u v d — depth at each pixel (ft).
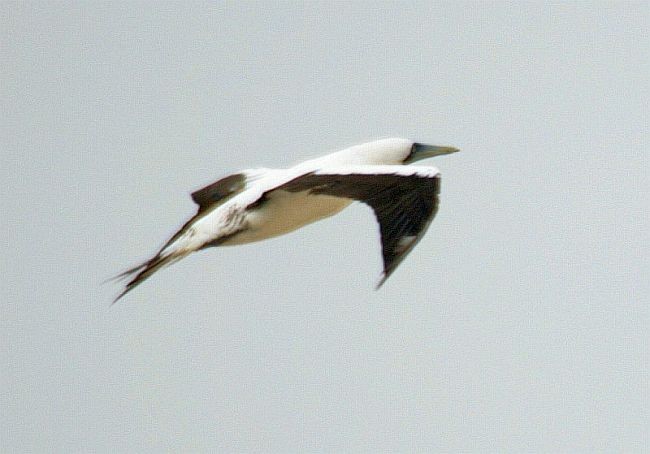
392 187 47.34
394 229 46.98
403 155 56.90
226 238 53.21
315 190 49.14
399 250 46.70
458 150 57.11
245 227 53.11
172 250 53.36
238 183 56.54
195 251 53.31
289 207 52.90
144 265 53.36
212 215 53.47
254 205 52.90
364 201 47.62
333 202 53.16
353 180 48.03
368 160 56.54
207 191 56.75
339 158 56.29
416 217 46.93
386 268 46.62
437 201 46.96
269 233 53.52
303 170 53.57
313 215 53.36
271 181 53.47
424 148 57.11
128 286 52.95
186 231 53.83
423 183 47.11
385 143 56.80
